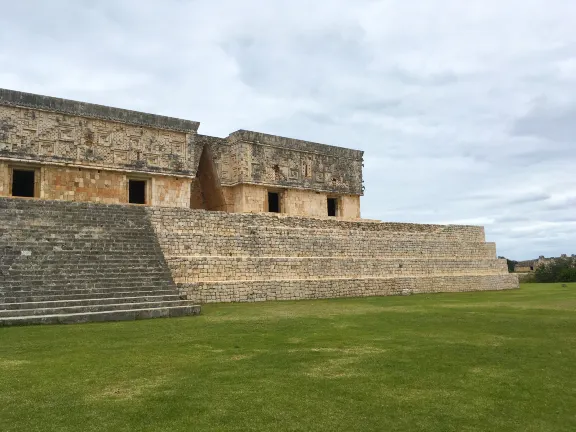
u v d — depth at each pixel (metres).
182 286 17.06
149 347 8.71
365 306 16.75
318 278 21.61
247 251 20.50
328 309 15.57
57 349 8.45
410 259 25.92
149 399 5.76
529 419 5.32
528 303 18.05
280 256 21.48
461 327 11.49
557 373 7.21
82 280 13.69
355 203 33.12
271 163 28.91
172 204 24.95
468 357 8.16
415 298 21.03
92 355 8.02
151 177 24.48
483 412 5.51
